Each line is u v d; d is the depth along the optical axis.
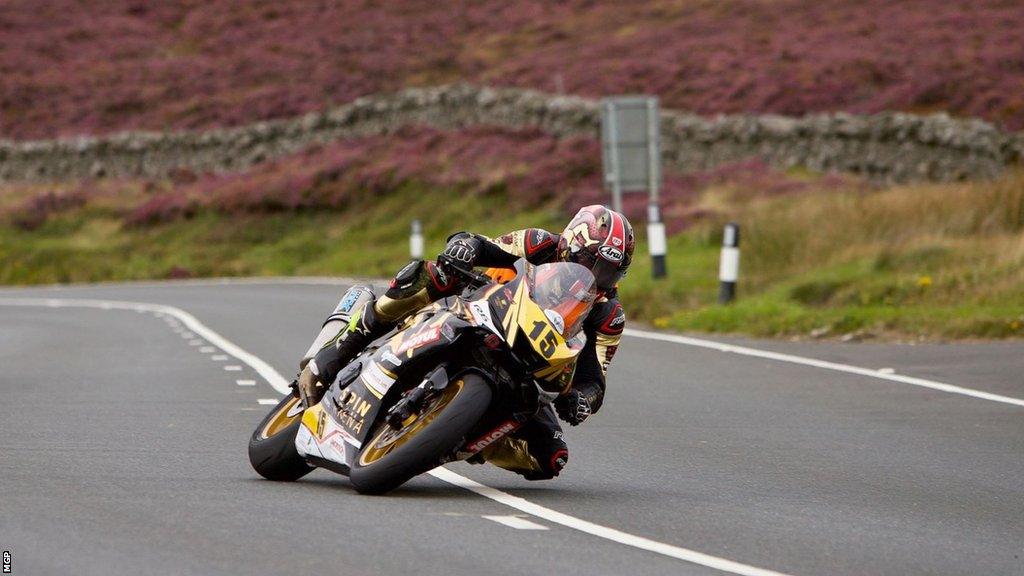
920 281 54.72
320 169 131.38
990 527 20.45
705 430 30.19
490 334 19.72
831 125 112.81
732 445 28.20
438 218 117.88
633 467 25.52
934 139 108.50
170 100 157.38
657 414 32.59
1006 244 58.50
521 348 19.69
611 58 144.38
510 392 20.39
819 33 140.38
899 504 22.16
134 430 29.22
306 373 22.08
